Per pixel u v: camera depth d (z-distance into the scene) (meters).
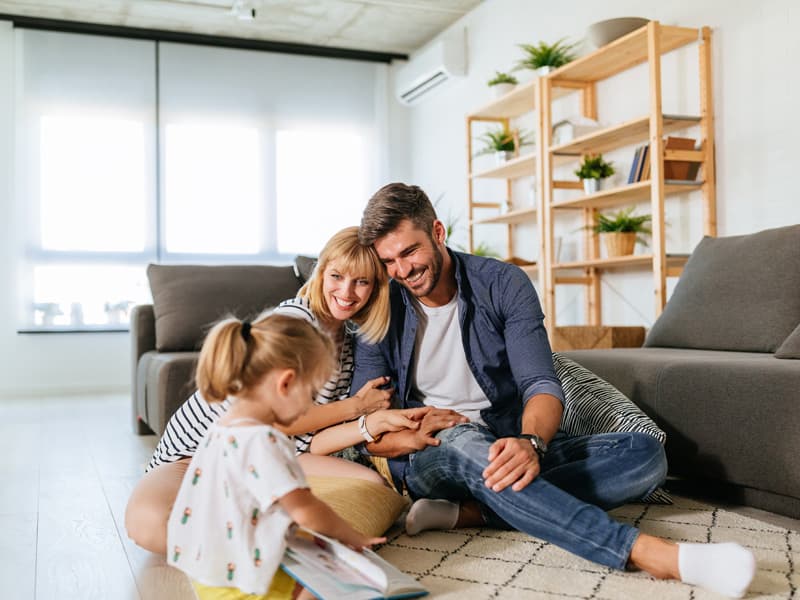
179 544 1.39
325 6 5.79
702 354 2.63
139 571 1.70
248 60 6.46
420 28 6.29
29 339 5.91
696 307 2.95
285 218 6.58
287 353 1.35
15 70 5.86
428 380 1.97
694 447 2.22
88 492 2.55
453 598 1.41
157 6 5.71
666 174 3.63
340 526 1.34
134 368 3.90
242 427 1.34
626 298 4.32
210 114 6.36
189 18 5.96
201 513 1.36
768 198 3.44
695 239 3.81
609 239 4.01
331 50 6.66
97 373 6.08
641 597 1.39
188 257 6.29
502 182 5.60
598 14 4.50
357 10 5.88
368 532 1.69
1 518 2.20
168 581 1.63
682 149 3.65
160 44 6.21
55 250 5.94
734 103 3.59
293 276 4.03
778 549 1.70
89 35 6.02
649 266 4.13
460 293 1.89
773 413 1.99
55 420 4.47
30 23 5.83
